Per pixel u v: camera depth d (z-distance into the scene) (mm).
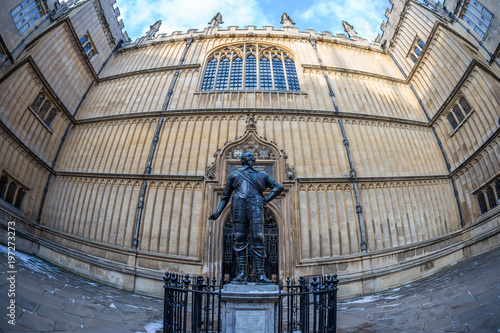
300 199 17203
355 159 19016
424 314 9164
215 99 20844
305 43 25531
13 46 18484
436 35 22000
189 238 16344
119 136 20062
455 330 7348
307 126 19656
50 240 18219
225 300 6262
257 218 7203
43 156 19734
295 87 22688
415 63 24016
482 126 18422
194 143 18812
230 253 16234
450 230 19062
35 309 7836
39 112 19656
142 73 23469
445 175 20609
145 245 16500
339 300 15039
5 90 17172
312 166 18266
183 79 22359
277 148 18203
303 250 16156
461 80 19594
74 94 22609
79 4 23969
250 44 25297
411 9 24719
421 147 21391
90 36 24188
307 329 6625
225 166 17781
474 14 19188
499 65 17156
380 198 18078
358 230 17000
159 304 13555
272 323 6191
